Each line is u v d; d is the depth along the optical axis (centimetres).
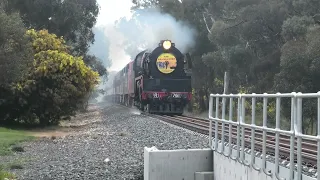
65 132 2561
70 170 1365
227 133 1201
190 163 1116
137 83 3728
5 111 2828
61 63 2769
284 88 2816
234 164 954
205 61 4594
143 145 1744
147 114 3338
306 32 3022
